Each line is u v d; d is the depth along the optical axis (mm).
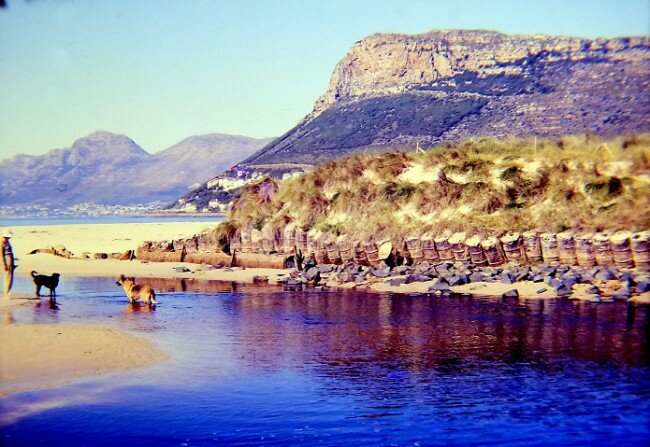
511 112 157500
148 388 15305
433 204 37250
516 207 35062
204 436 12664
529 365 16984
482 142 43656
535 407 14109
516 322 22016
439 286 29500
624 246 29266
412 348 18906
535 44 188125
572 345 18828
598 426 13117
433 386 15477
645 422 13258
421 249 35094
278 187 45688
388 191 39125
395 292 29375
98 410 13930
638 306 24125
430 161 41188
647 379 15719
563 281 27844
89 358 17438
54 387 15234
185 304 26812
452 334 20500
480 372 16484
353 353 18391
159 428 13062
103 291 30656
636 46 162375
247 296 28938
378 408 14133
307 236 39688
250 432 12930
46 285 28891
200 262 41938
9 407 14039
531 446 12297
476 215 35562
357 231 38125
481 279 30359
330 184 42875
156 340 19828
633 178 34281
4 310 24969
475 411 13914
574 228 31938
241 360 17656
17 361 17078
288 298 28250
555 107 150500
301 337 20391
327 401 14539
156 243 44594
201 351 18578
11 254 28062
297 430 13031
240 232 42594
